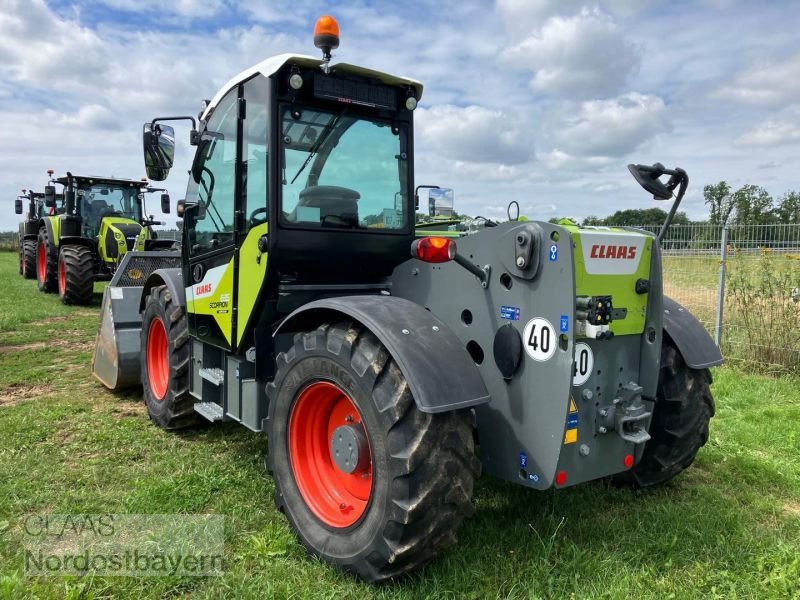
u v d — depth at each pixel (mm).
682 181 3012
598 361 2781
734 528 3061
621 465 2922
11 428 4410
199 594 2523
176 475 3637
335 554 2650
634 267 2842
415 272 3176
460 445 2498
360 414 2576
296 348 2924
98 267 11461
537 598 2439
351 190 3445
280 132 3180
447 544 2525
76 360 6812
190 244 4152
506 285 2701
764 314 6629
